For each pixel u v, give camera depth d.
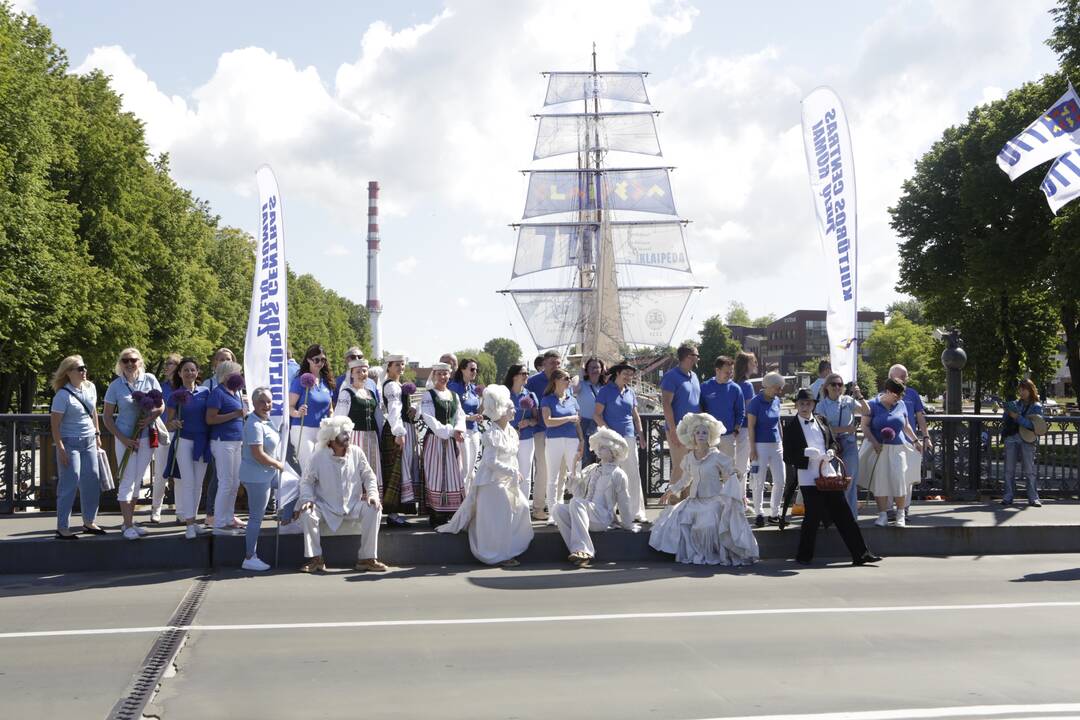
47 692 5.93
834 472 10.70
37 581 9.55
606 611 8.24
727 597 8.87
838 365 11.97
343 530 10.52
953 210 45.31
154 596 8.81
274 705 5.70
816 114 12.12
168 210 48.62
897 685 6.10
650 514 12.73
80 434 10.32
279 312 10.82
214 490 11.23
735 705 5.69
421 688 6.03
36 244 33.34
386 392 11.28
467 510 10.68
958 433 14.29
